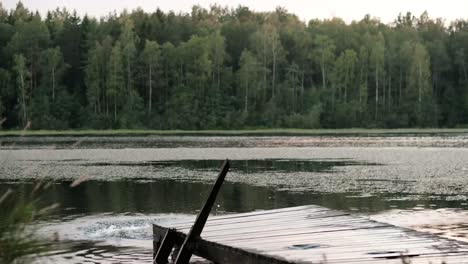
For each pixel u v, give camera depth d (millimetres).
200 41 106062
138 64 104125
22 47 106438
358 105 99875
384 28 133750
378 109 102188
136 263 11039
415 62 104562
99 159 39344
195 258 10367
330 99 103062
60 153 45625
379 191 22047
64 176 28391
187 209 18172
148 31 122125
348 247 7844
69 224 15297
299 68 114750
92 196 21234
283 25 147875
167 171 30656
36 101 97375
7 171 31109
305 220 10086
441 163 34188
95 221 15812
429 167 31734
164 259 9852
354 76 105000
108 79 98875
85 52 111125
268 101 104938
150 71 101312
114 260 11289
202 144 57344
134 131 90500
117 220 16000
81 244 12672
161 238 10453
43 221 15703
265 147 51938
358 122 99938
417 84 104750
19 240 5480
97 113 98312
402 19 149875
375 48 106688
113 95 99250
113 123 95812
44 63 105000
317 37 111625
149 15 131750
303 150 47531
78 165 34719
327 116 100188
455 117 104688
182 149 49594
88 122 95750
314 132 89188
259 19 158875
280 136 75938
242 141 62812
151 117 97688
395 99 107750
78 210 17906
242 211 17766
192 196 21141
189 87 100750
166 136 77562
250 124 98688
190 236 8750
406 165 33031
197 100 97625
